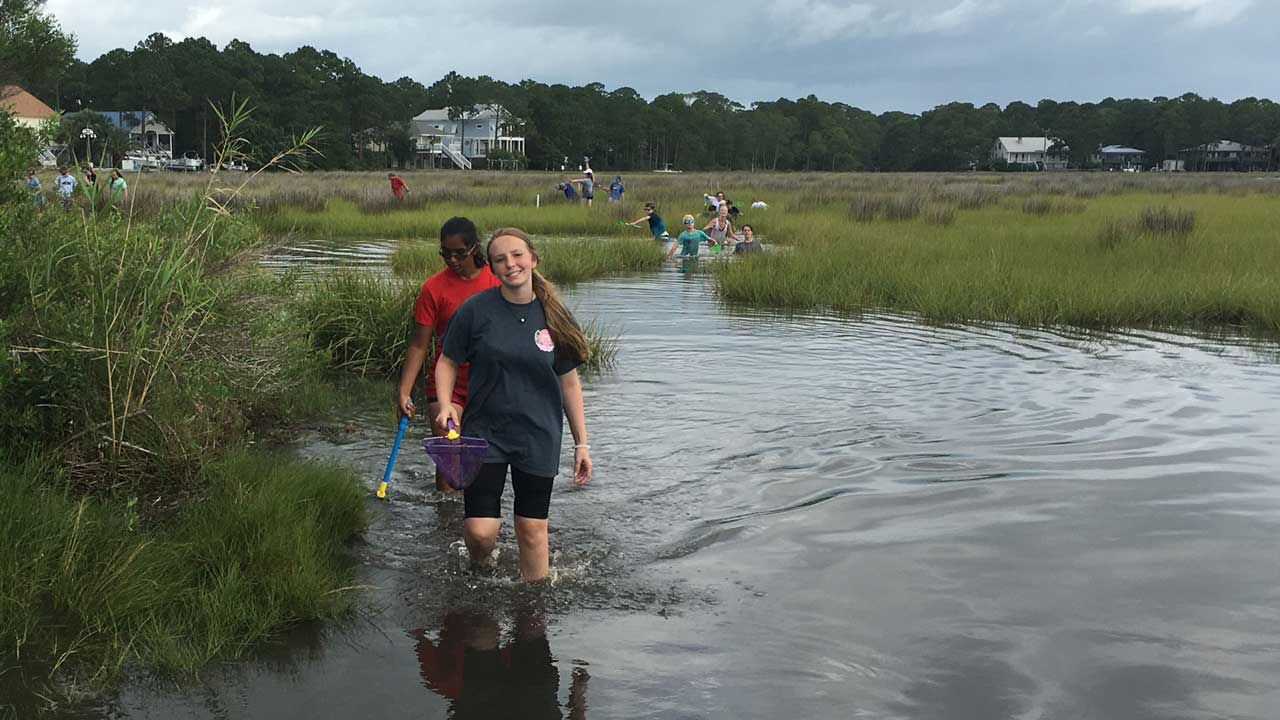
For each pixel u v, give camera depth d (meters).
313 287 9.91
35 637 3.92
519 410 4.47
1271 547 4.93
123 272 5.83
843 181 61.88
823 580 4.58
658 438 6.96
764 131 188.88
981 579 4.56
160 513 5.19
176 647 3.87
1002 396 8.22
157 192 20.06
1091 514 5.42
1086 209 30.25
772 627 4.10
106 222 6.42
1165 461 6.42
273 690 3.60
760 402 7.99
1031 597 4.36
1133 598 4.34
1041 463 6.39
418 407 7.86
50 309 5.70
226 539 4.70
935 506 5.57
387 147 130.00
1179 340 11.01
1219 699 3.50
